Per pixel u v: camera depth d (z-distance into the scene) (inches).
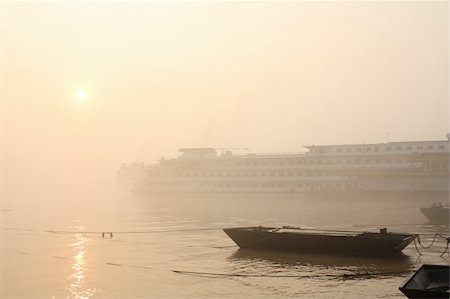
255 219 2723.9
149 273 1200.2
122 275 1179.9
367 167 4229.8
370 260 1331.2
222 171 4953.3
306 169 4554.6
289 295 976.3
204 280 1117.1
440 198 3946.9
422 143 4128.9
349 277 1125.1
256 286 1054.4
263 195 4675.2
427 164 4025.6
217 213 3248.0
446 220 2433.6
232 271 1210.0
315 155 4522.6
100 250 1582.2
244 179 4813.0
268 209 3577.8
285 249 1482.5
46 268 1274.6
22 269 1261.1
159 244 1718.8
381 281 1083.3
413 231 2049.7
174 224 2509.8
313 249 1440.7
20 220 2785.4
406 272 1176.8
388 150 4247.0
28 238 1929.1
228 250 1546.5
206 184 4990.2
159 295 988.6
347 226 2255.2
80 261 1374.3
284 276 1144.8
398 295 963.3
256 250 1519.4
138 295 991.0
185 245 1683.1
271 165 4749.0
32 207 4114.2
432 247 1557.6
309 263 1300.4
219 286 1057.5
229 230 1547.7
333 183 4377.5
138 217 2984.7
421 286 862.5
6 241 1818.4
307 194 4397.1
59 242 1795.0
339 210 3380.9
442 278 907.4
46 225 2477.9
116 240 1844.2
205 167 5068.9
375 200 4156.0
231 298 960.3
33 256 1470.2
